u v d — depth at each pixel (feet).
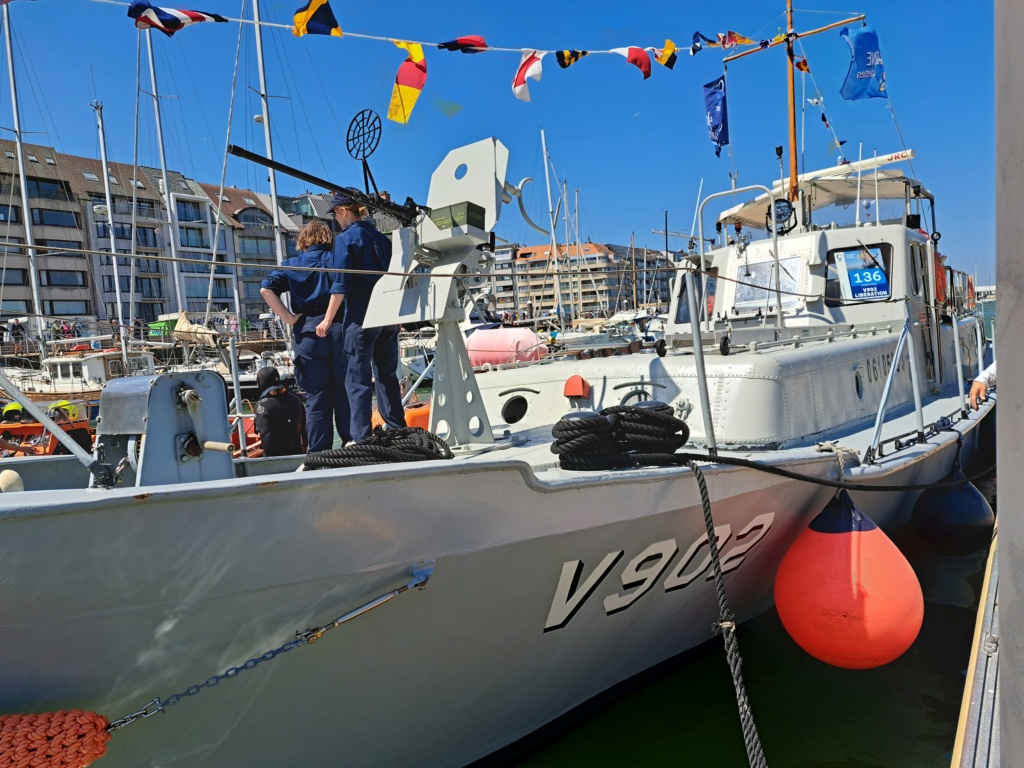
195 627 6.55
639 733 11.78
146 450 7.12
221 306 161.38
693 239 22.31
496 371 16.61
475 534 7.71
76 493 5.94
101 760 6.79
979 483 25.43
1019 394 3.77
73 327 90.43
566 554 8.71
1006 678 3.89
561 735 11.56
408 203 11.75
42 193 137.90
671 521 9.74
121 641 6.29
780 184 26.37
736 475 10.35
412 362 57.21
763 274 20.47
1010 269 3.75
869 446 12.82
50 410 38.37
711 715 12.27
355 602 7.23
